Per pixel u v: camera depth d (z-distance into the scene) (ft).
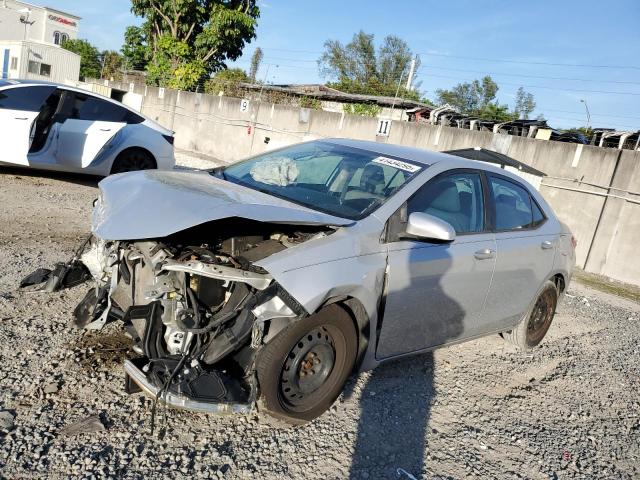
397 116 86.58
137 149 31.04
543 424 13.55
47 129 27.35
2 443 9.16
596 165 38.93
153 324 10.13
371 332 11.85
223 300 10.55
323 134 59.16
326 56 183.32
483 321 15.33
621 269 37.04
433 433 12.13
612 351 20.18
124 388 11.27
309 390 11.09
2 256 17.29
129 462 9.26
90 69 142.72
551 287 18.22
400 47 178.19
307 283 10.12
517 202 16.48
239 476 9.45
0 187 26.68
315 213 11.39
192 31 90.89
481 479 10.80
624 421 14.52
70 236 20.93
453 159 14.70
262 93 84.38
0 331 12.59
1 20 155.02
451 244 13.42
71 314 14.07
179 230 9.60
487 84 148.66
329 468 10.19
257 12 90.74
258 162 15.03
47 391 10.73
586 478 11.51
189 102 73.82
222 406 9.71
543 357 18.06
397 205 12.38
